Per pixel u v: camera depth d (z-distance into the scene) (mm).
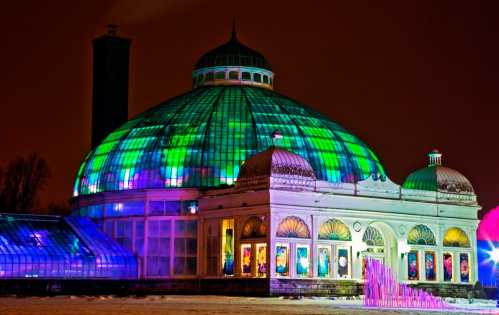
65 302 80000
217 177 116375
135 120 129250
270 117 122062
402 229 114188
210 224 112688
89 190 126562
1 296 100500
